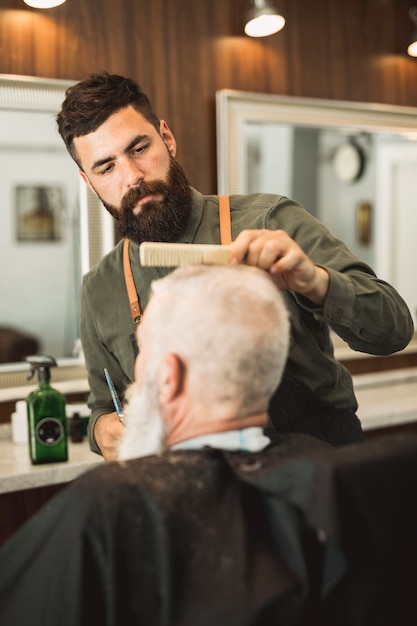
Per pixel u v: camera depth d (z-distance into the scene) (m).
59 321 2.31
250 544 0.80
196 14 2.58
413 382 3.06
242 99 2.62
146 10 2.48
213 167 2.63
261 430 0.93
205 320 0.88
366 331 1.14
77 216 2.31
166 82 2.53
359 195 2.89
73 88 1.41
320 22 2.85
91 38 2.38
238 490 0.84
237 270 0.92
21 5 2.26
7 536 2.16
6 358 2.24
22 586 0.83
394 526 0.78
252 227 1.41
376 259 2.94
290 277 1.04
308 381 1.35
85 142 1.39
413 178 3.03
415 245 3.04
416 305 3.06
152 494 0.81
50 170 2.27
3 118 2.20
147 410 0.92
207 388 0.89
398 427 2.80
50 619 0.78
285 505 0.80
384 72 3.03
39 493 2.21
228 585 0.77
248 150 2.64
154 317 0.91
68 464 1.92
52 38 2.31
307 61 2.82
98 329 1.56
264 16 2.52
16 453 2.07
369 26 2.98
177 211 1.39
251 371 0.89
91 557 0.79
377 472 0.78
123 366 1.53
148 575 0.79
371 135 2.91
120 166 1.37
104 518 0.80
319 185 2.79
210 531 0.81
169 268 1.45
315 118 2.78
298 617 0.77
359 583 0.77
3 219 2.21
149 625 0.79
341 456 0.78
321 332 1.42
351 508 0.76
